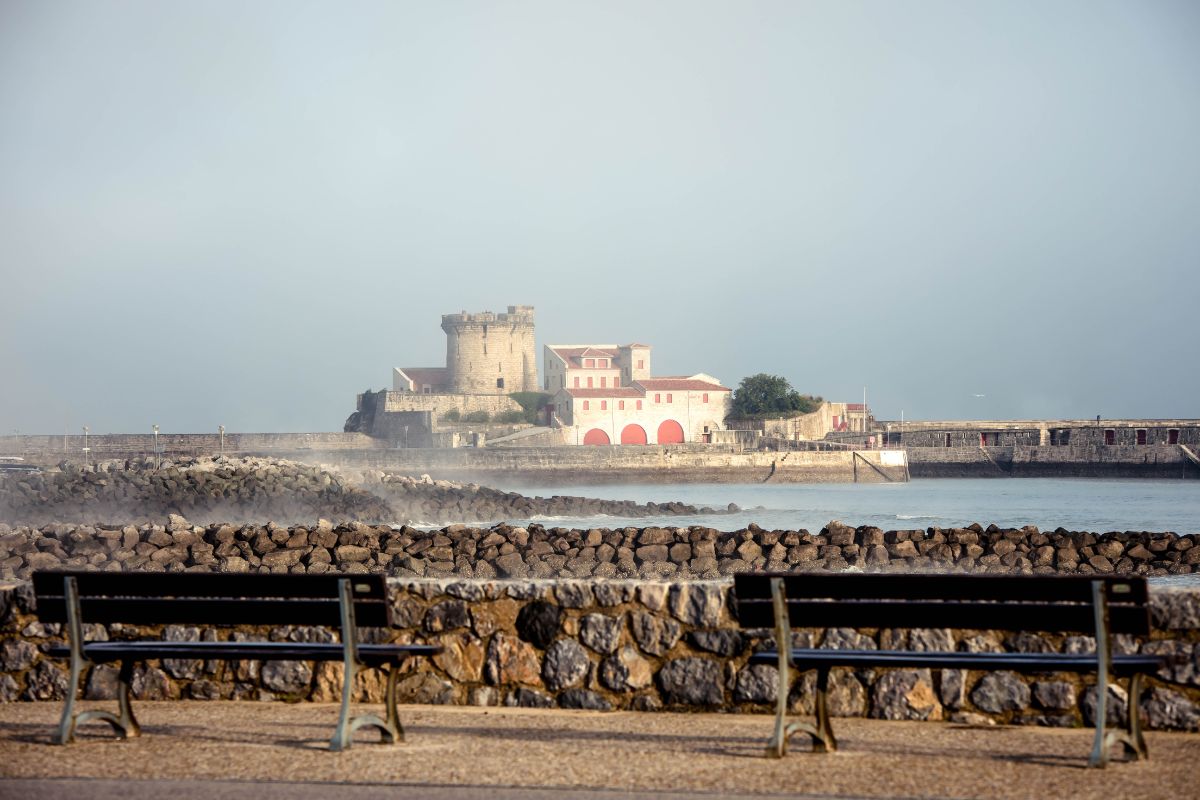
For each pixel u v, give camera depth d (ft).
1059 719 107.24
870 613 98.27
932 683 110.11
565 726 108.88
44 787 89.81
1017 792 86.12
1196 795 84.84
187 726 110.22
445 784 89.81
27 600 124.57
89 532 428.15
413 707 117.29
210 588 104.68
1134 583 92.73
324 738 104.94
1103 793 85.51
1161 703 105.40
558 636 117.29
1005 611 96.48
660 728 107.76
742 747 100.48
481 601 119.03
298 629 121.70
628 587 116.47
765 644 113.39
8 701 123.03
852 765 94.43
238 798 86.53
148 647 106.11
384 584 101.19
